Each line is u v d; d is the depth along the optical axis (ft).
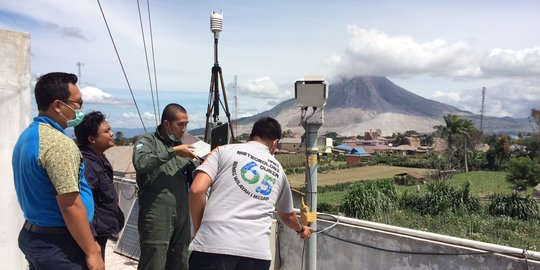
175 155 10.68
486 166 203.62
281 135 9.07
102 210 9.57
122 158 59.21
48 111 7.54
